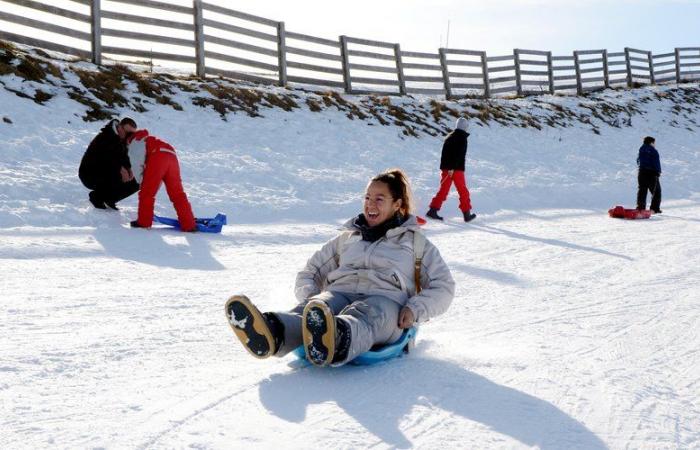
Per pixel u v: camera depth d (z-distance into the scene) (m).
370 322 3.57
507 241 9.88
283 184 12.64
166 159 8.77
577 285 6.76
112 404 3.06
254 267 7.19
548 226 11.95
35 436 2.66
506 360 4.03
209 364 3.78
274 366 3.75
